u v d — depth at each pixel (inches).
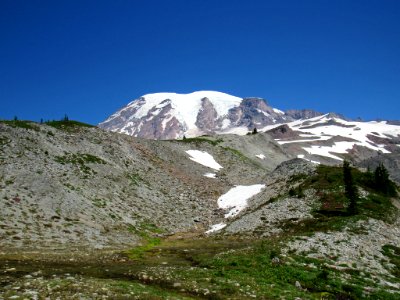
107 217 2596.0
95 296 958.4
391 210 2432.3
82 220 2391.7
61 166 3083.2
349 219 2145.7
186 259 1729.8
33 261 1501.0
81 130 4195.4
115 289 1034.1
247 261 1486.2
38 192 2497.5
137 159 4104.3
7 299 890.1
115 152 3969.0
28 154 3024.1
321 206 2532.0
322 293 1208.8
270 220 2534.5
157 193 3454.7
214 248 2048.5
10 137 3181.6
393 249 1827.0
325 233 1941.4
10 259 1501.0
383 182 2778.1
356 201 2497.5
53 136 3641.7
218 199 3683.6
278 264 1460.4
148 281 1225.4
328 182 2891.2
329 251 1692.9
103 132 4414.4
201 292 1104.8
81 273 1309.1
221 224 2883.9
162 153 4717.0
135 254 1838.1
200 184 4106.8
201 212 3304.6
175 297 1011.9
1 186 2405.3
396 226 2180.1
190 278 1246.9
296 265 1467.8
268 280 1285.7
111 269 1409.9
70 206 2496.3
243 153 5915.4
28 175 2645.2
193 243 2289.6
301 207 2593.5
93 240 2138.3
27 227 2065.7
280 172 3732.8
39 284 1053.8
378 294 1245.7
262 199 3184.1
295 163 3641.7
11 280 1119.6
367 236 1927.9
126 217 2738.7
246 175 4785.9
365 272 1486.2
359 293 1248.8
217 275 1304.1
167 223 2898.6
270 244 1807.3
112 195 3014.3
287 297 1092.5
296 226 2311.8
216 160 5285.4
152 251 1961.1
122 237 2330.2
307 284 1299.2
